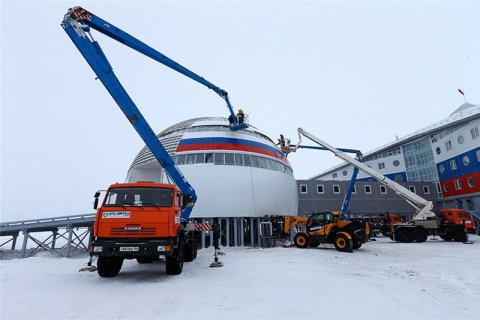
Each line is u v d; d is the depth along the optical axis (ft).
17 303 19.02
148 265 36.86
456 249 55.98
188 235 39.96
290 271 31.50
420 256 45.44
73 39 33.94
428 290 23.03
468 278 28.25
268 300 19.62
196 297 20.43
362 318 15.99
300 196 120.98
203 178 69.82
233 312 17.04
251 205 70.49
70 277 28.60
